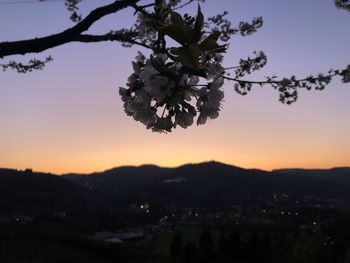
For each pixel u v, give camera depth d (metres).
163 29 1.25
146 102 1.34
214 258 65.12
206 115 1.34
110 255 27.16
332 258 48.66
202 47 1.28
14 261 21.52
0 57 3.02
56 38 3.06
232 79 3.39
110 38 3.39
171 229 117.88
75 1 6.63
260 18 7.23
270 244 64.50
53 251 26.17
